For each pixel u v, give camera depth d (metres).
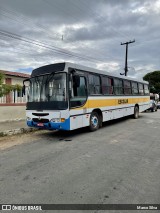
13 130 9.99
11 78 14.29
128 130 10.38
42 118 8.48
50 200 3.51
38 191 3.84
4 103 13.04
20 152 6.66
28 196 3.66
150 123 13.01
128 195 3.62
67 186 4.02
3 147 7.44
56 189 3.90
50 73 8.48
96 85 10.23
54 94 8.27
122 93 13.03
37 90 8.83
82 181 4.23
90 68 9.88
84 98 9.16
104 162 5.39
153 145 7.19
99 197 3.57
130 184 4.05
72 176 4.51
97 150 6.59
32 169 5.02
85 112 9.23
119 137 8.63
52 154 6.29
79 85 8.55
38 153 6.46
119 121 14.09
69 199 3.52
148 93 18.22
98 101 10.26
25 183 4.21
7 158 6.02
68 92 8.12
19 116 13.96
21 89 9.73
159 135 9.01
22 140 8.58
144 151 6.42
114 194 3.66
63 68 8.20
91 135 9.14
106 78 11.21
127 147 6.93
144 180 4.24
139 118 15.85
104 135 9.11
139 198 3.51
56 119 8.02
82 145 7.32
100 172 4.70
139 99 15.95
